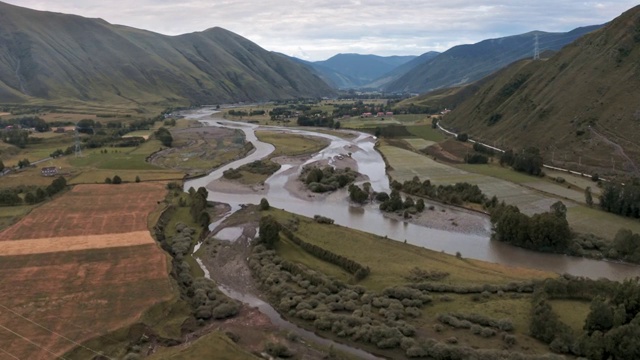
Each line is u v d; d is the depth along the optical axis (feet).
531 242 324.39
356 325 226.38
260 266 297.33
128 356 198.49
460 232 363.35
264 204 414.41
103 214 389.19
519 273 276.21
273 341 217.15
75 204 419.54
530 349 199.93
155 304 238.07
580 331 207.82
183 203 431.02
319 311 241.35
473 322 224.33
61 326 218.79
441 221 388.16
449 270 282.15
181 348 210.59
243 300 262.88
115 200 434.30
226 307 244.63
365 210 427.33
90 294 249.14
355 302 248.52
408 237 355.15
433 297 249.34
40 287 256.52
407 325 221.05
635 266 294.46
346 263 289.12
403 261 297.74
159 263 289.33
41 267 282.77
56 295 247.91
